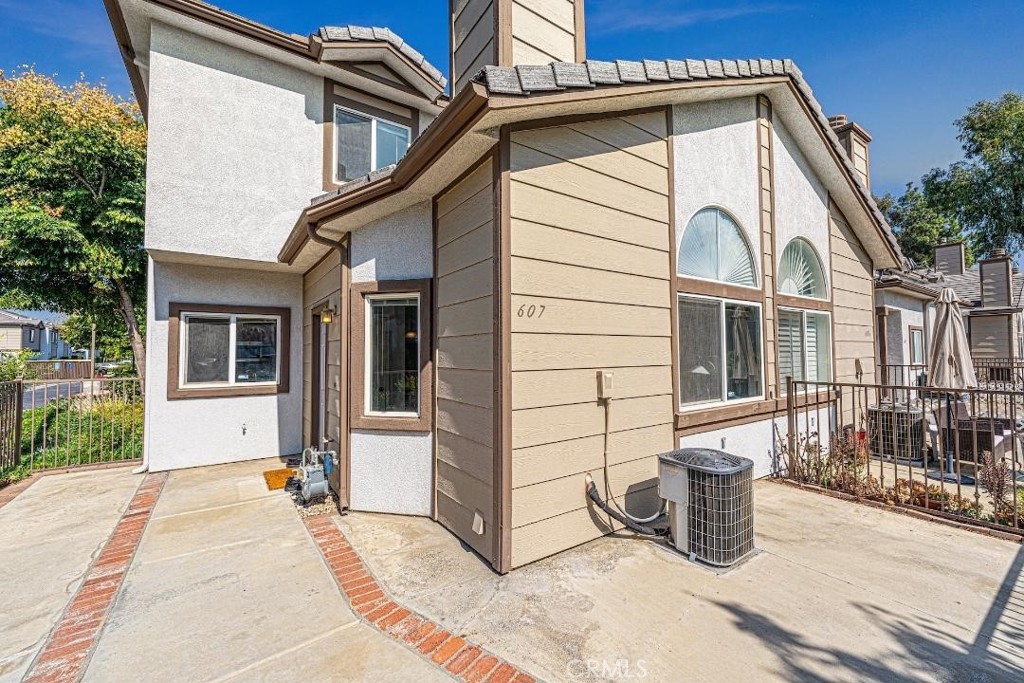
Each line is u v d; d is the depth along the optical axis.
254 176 6.16
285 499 5.03
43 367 18.27
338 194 4.23
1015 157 23.61
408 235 4.50
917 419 6.35
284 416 7.14
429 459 4.42
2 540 3.98
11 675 2.35
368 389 4.70
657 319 4.41
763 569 3.36
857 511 4.55
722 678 2.28
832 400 6.84
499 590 3.10
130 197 11.22
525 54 4.20
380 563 3.52
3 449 5.85
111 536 4.05
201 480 5.76
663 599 2.98
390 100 7.30
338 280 5.19
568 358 3.70
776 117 6.17
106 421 7.54
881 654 2.44
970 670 2.32
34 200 10.84
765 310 5.79
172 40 5.70
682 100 4.65
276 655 2.49
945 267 18.53
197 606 2.96
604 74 3.53
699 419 4.71
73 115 11.30
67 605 2.98
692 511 3.54
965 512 4.25
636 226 4.27
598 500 3.77
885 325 9.74
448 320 4.15
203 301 6.58
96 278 11.32
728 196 5.36
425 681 2.29
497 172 3.38
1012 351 15.58
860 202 7.18
